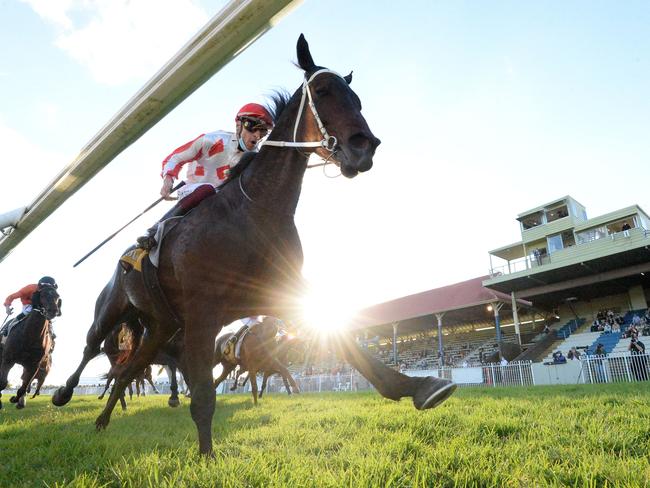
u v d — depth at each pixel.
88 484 2.23
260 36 1.95
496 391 9.47
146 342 4.28
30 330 8.58
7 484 2.54
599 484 2.21
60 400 4.95
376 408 5.68
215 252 2.94
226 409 7.43
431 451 2.87
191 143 3.74
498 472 2.31
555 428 3.62
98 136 2.44
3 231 3.39
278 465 2.50
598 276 28.06
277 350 12.58
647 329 25.75
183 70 2.02
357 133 2.67
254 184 3.10
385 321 35.84
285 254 3.08
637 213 30.20
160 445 3.44
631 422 3.71
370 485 2.11
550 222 34.56
